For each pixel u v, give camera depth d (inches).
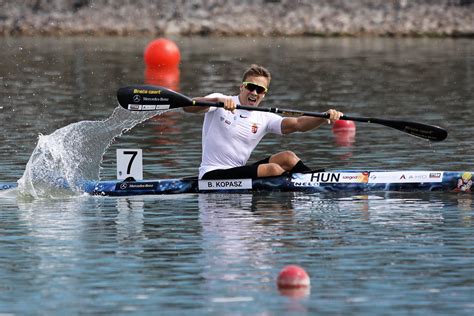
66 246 1549.0
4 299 1290.6
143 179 2059.5
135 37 6259.8
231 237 1595.7
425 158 2288.4
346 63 4618.6
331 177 1956.2
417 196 1908.2
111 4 6697.8
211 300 1278.3
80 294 1309.1
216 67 4527.6
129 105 2000.5
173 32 6441.9
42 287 1339.8
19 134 2682.1
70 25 6456.7
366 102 3363.7
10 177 2103.8
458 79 3973.9
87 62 4724.4
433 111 3137.3
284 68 4434.1
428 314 1222.9
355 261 1450.5
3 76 4151.1
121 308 1252.5
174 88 3811.5
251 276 1379.2
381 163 2237.9
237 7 6692.9
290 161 1972.2
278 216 1745.8
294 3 6717.5
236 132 1945.1
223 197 1921.8
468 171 2071.9
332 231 1631.4
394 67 4429.1
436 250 1507.1
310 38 6230.3
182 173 2135.8
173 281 1360.7
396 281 1353.3
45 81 3993.6
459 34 6215.6
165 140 2566.4
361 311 1235.2
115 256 1488.7
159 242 1568.7
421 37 6220.5
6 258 1482.5
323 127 2787.9
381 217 1731.1
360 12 6545.3
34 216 1764.3
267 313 1229.1
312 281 1355.8
